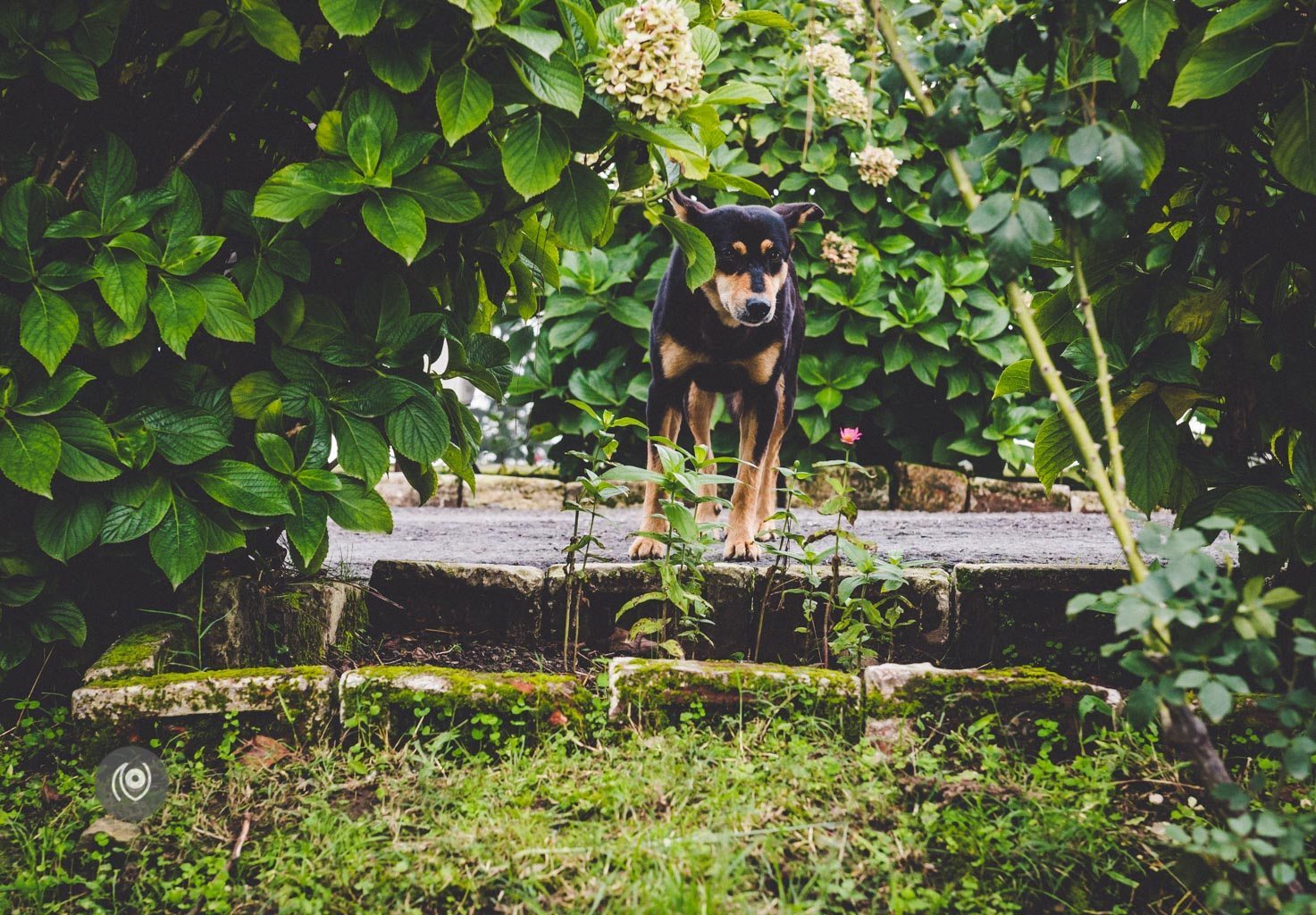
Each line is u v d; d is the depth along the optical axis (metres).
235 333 2.31
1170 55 2.23
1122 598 1.58
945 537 4.30
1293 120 2.04
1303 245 2.34
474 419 2.72
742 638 2.97
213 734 2.30
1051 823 2.00
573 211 2.39
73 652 2.56
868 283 6.06
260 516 2.43
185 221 2.34
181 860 2.01
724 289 3.97
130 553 2.48
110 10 2.30
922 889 1.86
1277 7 1.89
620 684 2.38
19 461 2.16
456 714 2.33
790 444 6.30
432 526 5.04
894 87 1.86
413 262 2.52
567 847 1.95
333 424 2.46
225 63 2.54
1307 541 2.14
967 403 6.24
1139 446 2.38
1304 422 2.33
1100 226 1.67
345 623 2.90
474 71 2.24
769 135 6.30
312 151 2.79
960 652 2.94
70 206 2.34
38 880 1.92
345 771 2.24
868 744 2.28
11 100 2.46
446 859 1.94
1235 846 1.50
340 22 2.08
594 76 2.35
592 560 3.23
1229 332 2.45
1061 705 2.32
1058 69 2.09
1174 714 1.60
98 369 2.45
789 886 1.88
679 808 2.03
